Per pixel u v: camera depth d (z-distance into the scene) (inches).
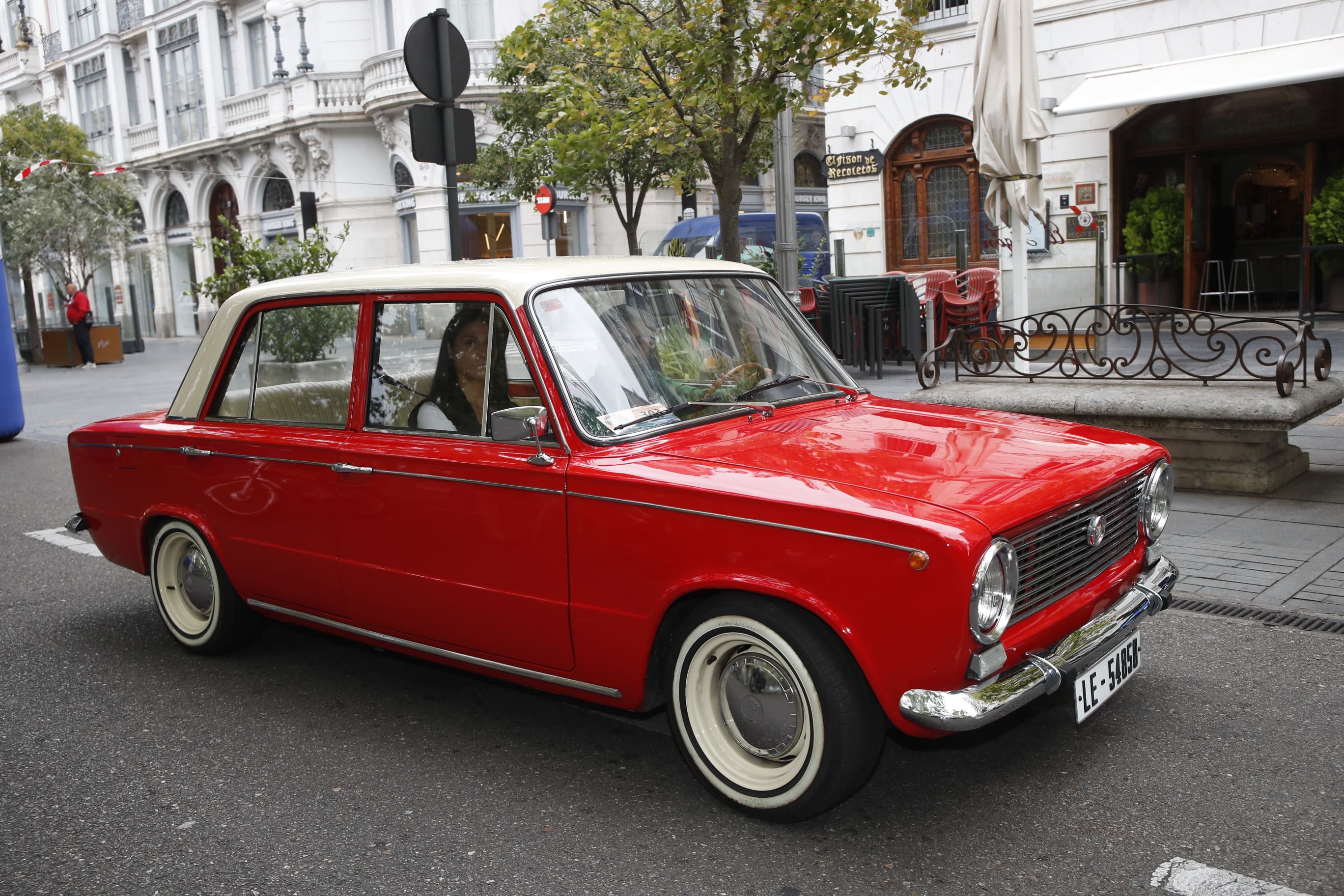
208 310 1416.1
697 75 291.3
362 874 122.2
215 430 180.9
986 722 111.8
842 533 114.6
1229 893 111.1
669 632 135.8
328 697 177.2
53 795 144.8
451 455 146.0
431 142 269.7
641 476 128.8
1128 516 144.2
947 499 117.4
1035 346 514.3
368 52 1170.6
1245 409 249.3
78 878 123.6
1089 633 129.9
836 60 304.7
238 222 1334.9
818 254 745.6
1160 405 259.6
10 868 126.3
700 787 140.5
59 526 311.9
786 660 122.1
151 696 179.6
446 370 149.9
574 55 442.9
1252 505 251.6
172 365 918.4
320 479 162.6
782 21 284.0
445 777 146.3
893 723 121.5
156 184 1459.2
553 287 145.5
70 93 1598.2
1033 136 337.7
